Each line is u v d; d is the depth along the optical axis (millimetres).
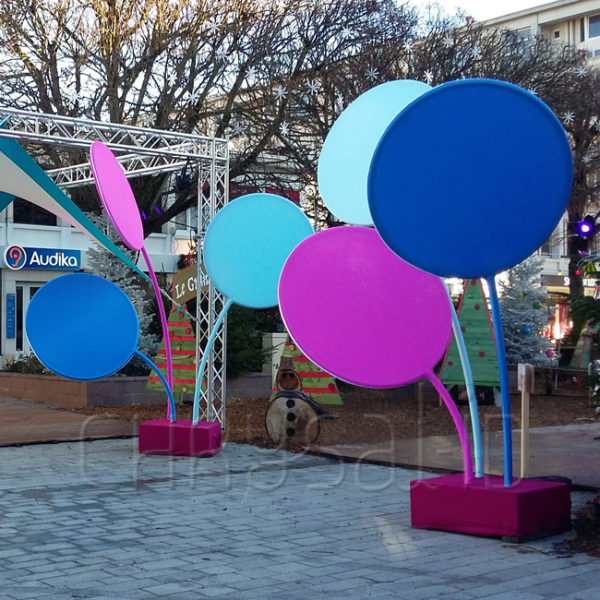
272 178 20609
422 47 20344
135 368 18203
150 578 5824
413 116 6379
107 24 19156
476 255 6656
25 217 28234
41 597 5410
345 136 9328
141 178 21047
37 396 17906
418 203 6512
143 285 19391
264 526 7414
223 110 20328
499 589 5520
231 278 11523
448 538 6926
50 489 9102
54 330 11281
